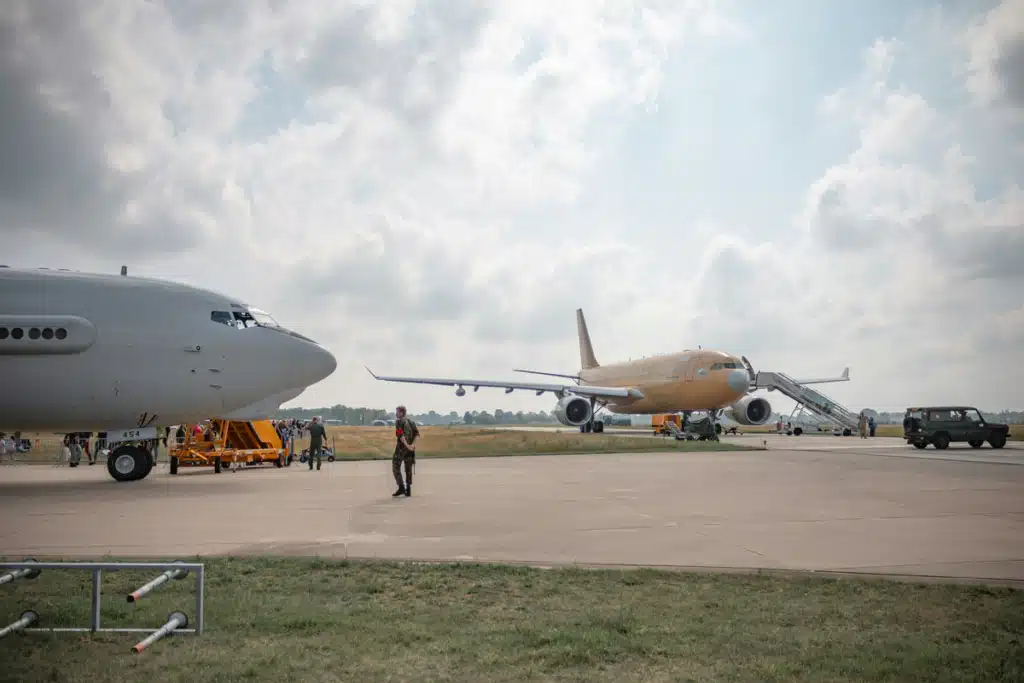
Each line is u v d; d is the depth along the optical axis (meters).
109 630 5.75
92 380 18.83
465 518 12.30
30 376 18.50
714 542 9.88
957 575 7.84
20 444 43.94
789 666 4.95
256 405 20.72
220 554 9.00
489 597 6.82
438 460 29.05
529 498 15.27
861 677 4.79
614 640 5.49
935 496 15.34
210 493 16.94
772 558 8.77
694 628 5.81
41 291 18.75
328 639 5.57
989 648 5.37
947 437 34.66
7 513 13.20
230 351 19.78
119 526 11.48
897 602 6.66
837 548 9.44
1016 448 35.78
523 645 5.40
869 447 36.88
